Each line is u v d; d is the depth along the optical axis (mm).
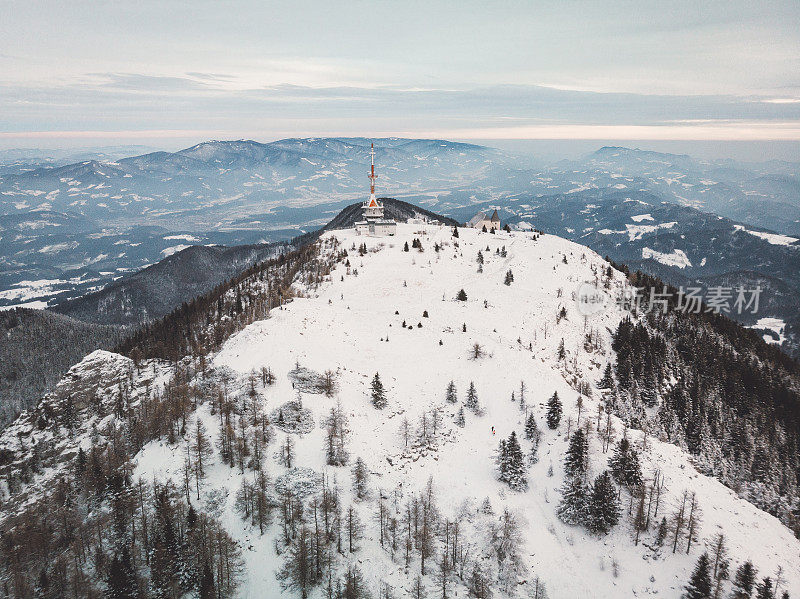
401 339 178875
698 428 173750
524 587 96375
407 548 100938
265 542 99812
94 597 92500
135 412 155500
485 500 111938
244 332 168125
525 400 145250
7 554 106250
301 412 131125
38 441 157750
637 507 110312
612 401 176000
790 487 160750
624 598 95562
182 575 93000
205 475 115250
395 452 126875
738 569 95812
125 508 106438
